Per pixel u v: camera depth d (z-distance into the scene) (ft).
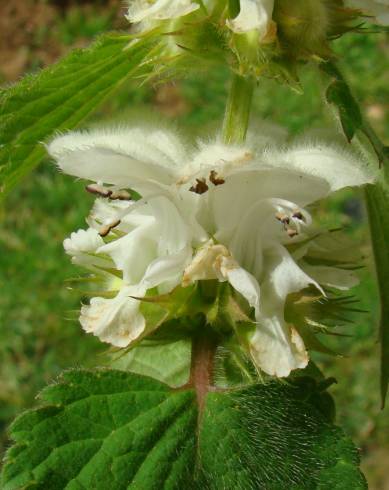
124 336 0.27
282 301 0.26
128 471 0.25
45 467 0.24
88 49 0.26
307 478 0.26
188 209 0.27
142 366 0.28
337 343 0.84
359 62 1.09
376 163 0.29
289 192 0.26
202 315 0.28
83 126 0.30
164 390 0.26
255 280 0.26
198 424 0.26
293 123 1.02
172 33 0.25
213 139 0.27
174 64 0.27
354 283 0.28
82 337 0.88
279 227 0.27
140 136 0.27
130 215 0.29
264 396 0.26
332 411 0.27
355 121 0.26
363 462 0.80
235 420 0.26
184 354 0.27
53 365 0.87
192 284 0.27
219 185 0.26
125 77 0.28
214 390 0.26
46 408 0.25
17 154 0.28
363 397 0.82
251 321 0.26
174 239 0.27
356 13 0.26
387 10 0.27
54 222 1.00
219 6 0.25
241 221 0.27
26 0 1.36
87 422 0.25
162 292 0.27
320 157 0.26
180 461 0.25
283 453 0.26
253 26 0.24
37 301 0.91
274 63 0.25
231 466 0.25
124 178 0.26
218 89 1.12
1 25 1.34
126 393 0.25
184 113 1.11
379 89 1.06
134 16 0.26
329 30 0.26
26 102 0.27
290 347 0.26
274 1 0.25
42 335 0.89
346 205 0.92
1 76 1.27
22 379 0.86
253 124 0.30
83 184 1.03
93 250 0.29
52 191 1.03
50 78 0.27
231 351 0.27
